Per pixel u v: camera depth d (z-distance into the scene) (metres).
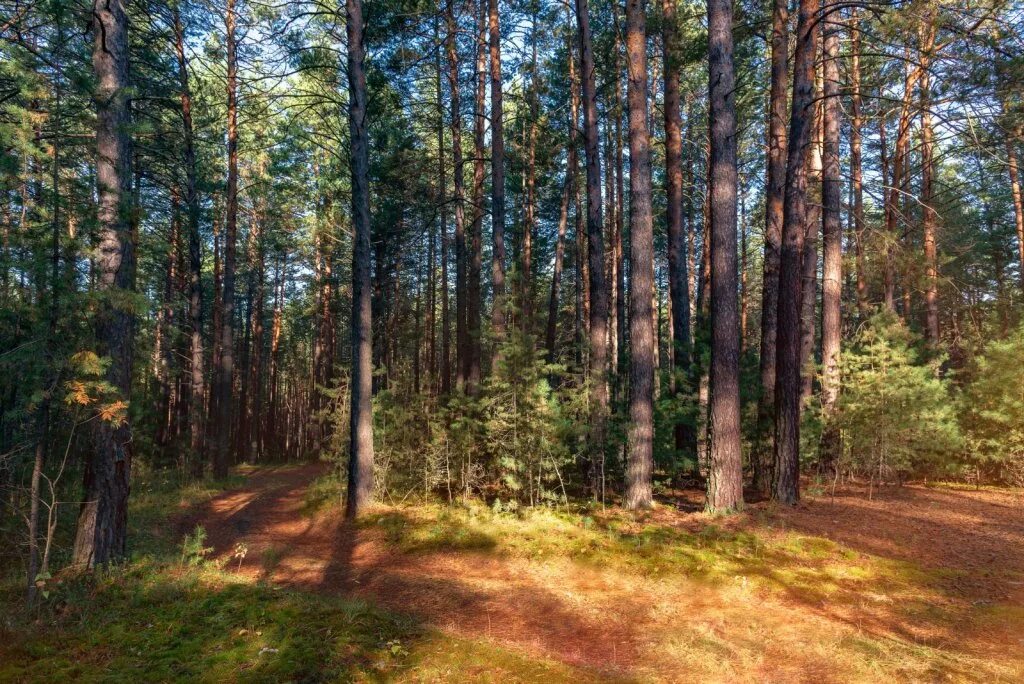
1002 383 13.57
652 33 15.42
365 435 11.52
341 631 5.23
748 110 19.47
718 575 7.17
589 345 13.04
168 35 15.62
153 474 17.94
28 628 5.18
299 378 42.62
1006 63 9.02
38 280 5.83
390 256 26.88
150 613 5.65
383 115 20.09
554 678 4.57
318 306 30.42
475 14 17.11
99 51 7.45
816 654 5.07
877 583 6.86
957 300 24.11
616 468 12.02
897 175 18.11
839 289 14.99
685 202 26.39
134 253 7.48
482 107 18.08
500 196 15.16
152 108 16.55
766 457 12.52
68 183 6.32
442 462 12.44
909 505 10.70
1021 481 13.16
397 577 7.89
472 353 15.68
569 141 20.91
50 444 6.89
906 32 10.55
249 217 29.47
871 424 12.28
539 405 10.78
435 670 4.60
